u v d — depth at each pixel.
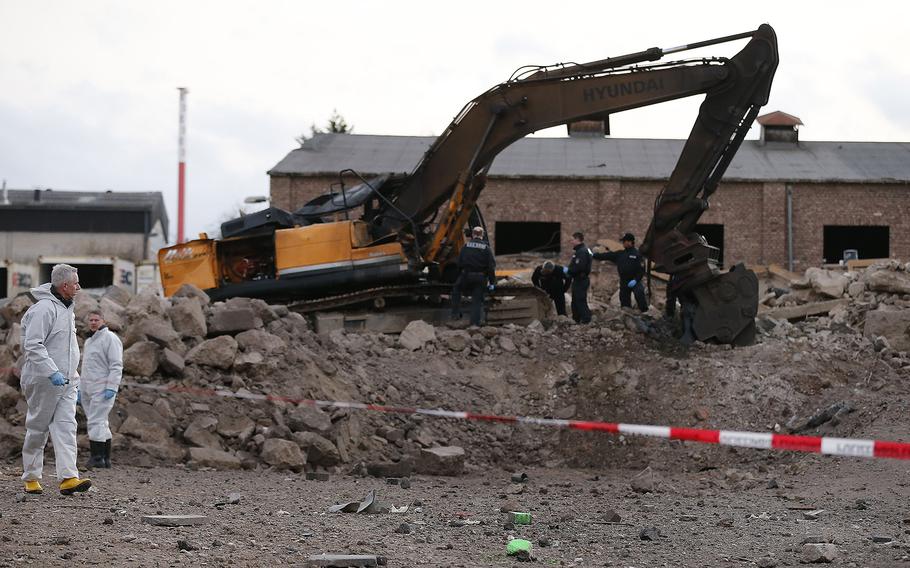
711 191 19.52
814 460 14.23
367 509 9.59
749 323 18.75
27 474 9.74
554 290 21.22
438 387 17.36
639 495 11.84
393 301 21.20
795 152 40.81
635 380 17.38
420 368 17.97
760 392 16.55
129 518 8.46
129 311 15.41
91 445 12.34
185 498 10.17
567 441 16.19
